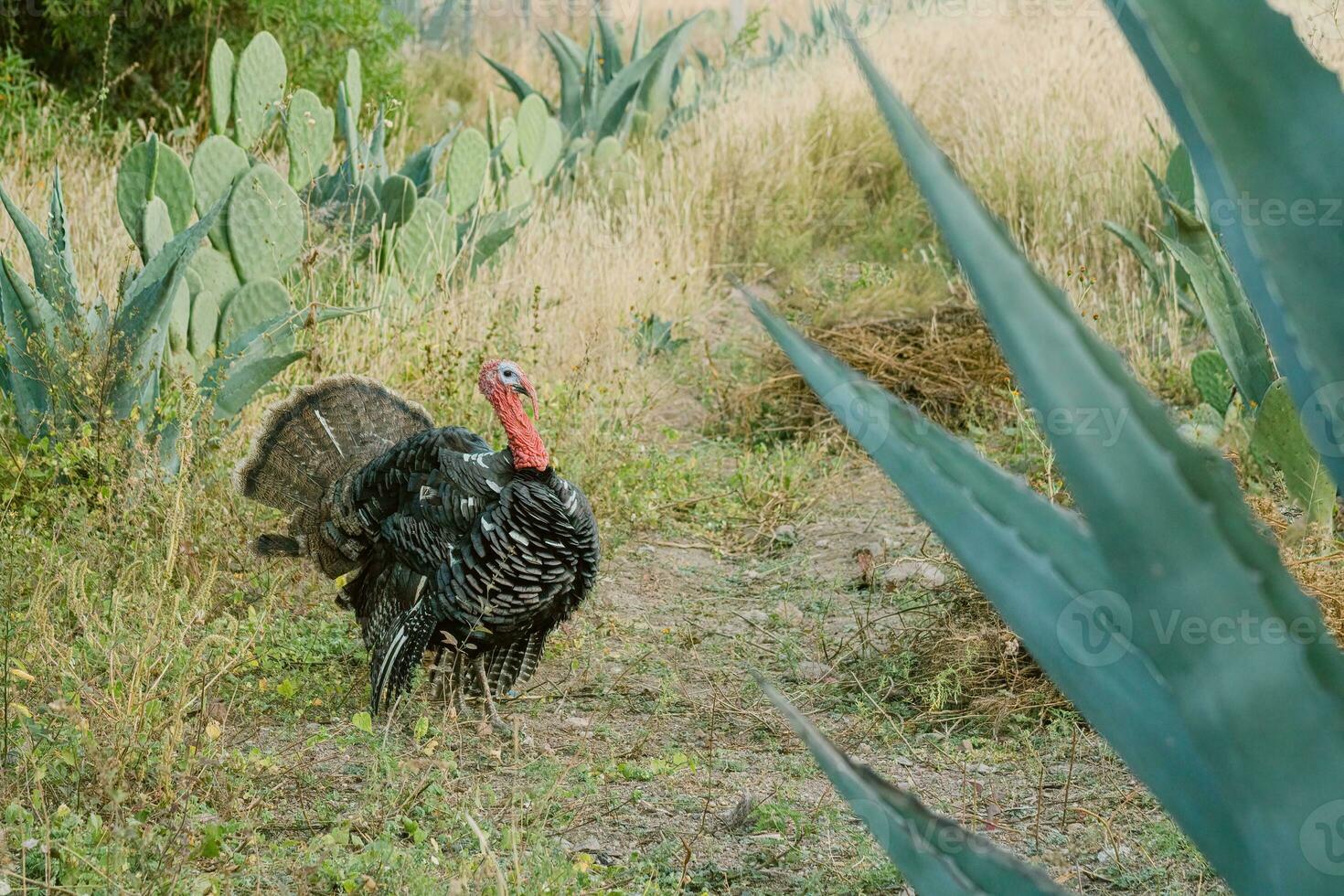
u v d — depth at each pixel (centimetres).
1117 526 105
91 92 1114
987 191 990
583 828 378
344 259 768
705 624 540
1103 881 351
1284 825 105
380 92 1214
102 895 304
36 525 521
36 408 579
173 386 604
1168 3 99
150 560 470
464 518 418
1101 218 934
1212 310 577
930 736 442
